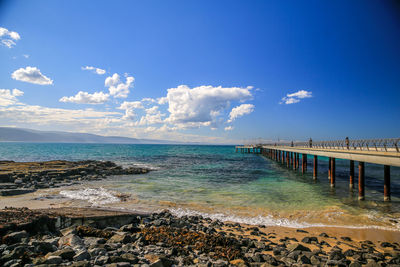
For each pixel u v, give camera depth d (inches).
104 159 2235.5
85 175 1109.1
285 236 401.4
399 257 296.2
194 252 301.7
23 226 312.2
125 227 385.1
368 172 1409.9
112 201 631.2
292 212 550.6
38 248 253.4
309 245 355.9
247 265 266.5
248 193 762.8
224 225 456.8
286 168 1660.9
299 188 870.4
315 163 1121.4
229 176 1187.3
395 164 532.1
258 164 1951.3
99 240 309.6
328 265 277.1
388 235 411.5
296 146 1466.5
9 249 246.2
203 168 1558.8
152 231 373.1
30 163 1363.2
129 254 257.4
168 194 734.5
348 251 322.3
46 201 615.2
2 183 821.9
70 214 395.2
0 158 2090.3
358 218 507.2
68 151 3535.9
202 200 660.1
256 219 500.4
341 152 820.6
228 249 312.7
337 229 440.8
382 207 603.5
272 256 295.9
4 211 367.9
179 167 1609.3
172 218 473.1
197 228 420.2
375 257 303.1
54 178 968.3
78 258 236.4
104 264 232.2
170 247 311.6
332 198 705.0
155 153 3501.5
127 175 1184.8
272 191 802.2
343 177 1199.6
